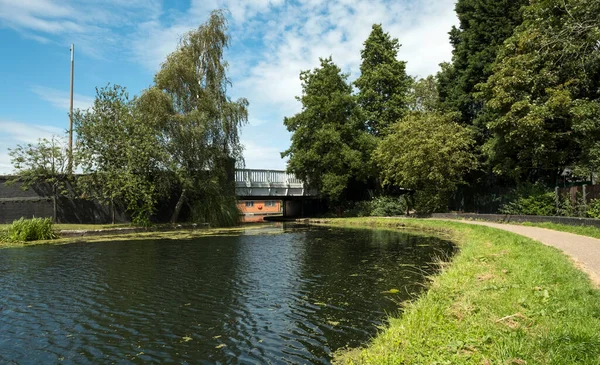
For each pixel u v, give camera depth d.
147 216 31.08
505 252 11.63
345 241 20.97
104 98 29.56
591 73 21.56
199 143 30.89
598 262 9.16
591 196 18.95
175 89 31.36
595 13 17.38
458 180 32.06
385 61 41.38
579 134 21.89
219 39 34.16
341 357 6.01
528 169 27.67
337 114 38.50
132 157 28.16
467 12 32.25
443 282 8.62
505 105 23.80
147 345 6.80
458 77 32.94
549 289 6.90
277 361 6.03
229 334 7.24
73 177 30.41
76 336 7.27
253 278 11.87
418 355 4.80
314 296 9.66
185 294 10.08
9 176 29.02
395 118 40.31
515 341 4.68
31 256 16.72
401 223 29.58
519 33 24.50
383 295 9.52
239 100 34.06
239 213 35.66
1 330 7.60
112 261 15.17
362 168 37.88
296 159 38.59
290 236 24.25
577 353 4.20
